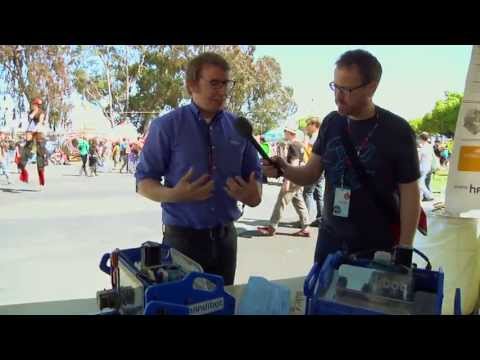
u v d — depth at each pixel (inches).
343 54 63.7
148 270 48.0
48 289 136.3
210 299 45.1
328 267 44.8
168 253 54.2
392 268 45.7
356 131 67.2
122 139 676.7
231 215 72.8
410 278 42.9
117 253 53.4
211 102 66.6
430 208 127.3
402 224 65.6
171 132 69.5
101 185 396.8
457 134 106.5
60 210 268.1
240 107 880.9
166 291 43.3
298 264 170.6
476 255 107.2
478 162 105.5
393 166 65.5
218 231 71.4
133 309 47.0
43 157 382.6
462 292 105.8
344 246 68.2
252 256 181.0
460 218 107.0
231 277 75.0
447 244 106.6
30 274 150.5
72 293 132.7
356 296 42.8
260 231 223.5
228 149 71.1
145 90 925.8
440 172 420.8
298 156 231.9
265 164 71.9
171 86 906.1
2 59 819.4
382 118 66.2
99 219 242.7
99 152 627.5
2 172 398.0
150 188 67.1
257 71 875.4
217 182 70.2
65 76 882.8
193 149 69.4
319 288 42.7
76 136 767.7
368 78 61.3
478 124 103.9
